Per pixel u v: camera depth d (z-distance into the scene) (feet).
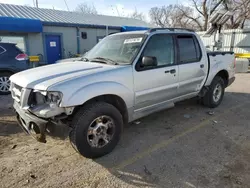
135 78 11.07
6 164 9.67
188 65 14.10
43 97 8.86
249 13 75.41
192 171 9.18
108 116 10.17
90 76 9.55
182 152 10.73
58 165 9.64
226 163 9.74
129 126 13.96
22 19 40.19
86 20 55.83
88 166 9.57
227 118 15.42
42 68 11.23
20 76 10.32
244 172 9.08
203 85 16.15
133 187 8.25
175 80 13.34
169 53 12.95
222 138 12.26
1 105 18.74
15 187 8.21
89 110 9.46
